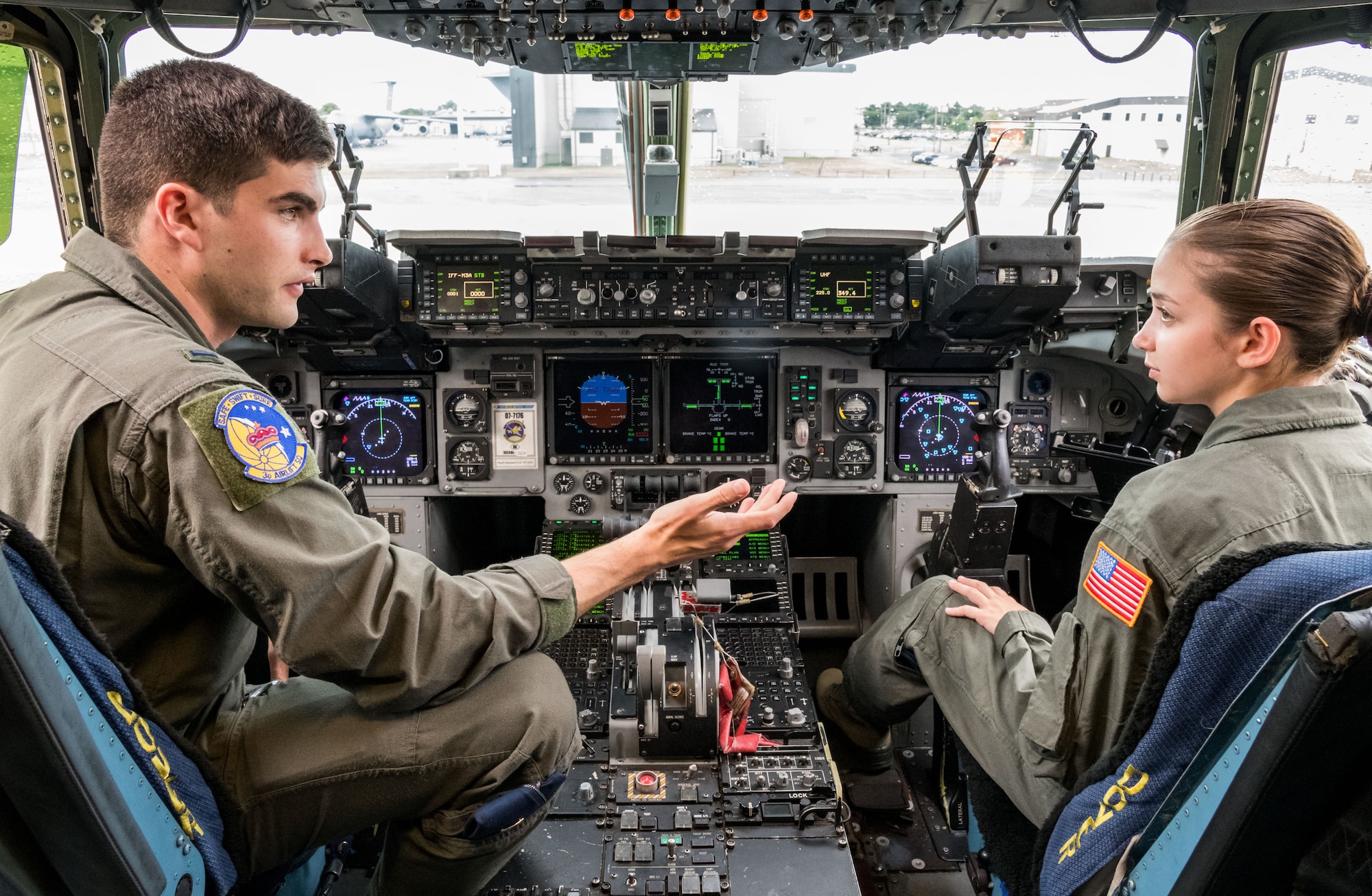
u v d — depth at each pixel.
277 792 1.38
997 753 1.76
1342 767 0.91
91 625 1.02
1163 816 1.12
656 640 2.22
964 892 2.21
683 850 1.90
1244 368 1.34
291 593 1.18
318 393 3.19
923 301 2.97
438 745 1.42
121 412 1.16
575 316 2.91
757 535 3.19
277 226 1.32
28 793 0.94
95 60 2.86
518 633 1.42
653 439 3.22
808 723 2.32
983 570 2.57
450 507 3.46
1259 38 2.93
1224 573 1.08
